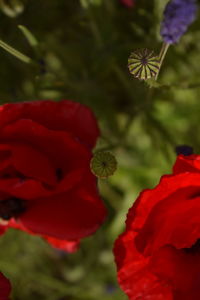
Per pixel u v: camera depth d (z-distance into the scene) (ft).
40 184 1.44
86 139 1.51
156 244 1.39
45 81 1.75
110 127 1.96
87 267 2.22
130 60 1.40
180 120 1.85
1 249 2.15
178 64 1.86
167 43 1.40
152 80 1.45
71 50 1.88
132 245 1.41
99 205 1.48
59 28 1.88
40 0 1.83
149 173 1.87
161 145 1.81
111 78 1.87
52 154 1.49
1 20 1.84
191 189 1.37
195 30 1.77
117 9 1.86
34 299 2.16
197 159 1.34
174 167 1.37
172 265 1.43
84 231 1.49
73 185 1.47
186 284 1.43
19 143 1.47
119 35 1.85
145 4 1.85
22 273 2.07
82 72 1.87
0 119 1.45
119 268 1.42
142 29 1.85
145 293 1.43
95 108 1.90
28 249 2.19
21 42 1.85
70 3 1.87
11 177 1.49
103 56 1.79
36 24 1.87
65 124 1.50
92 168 1.43
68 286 2.14
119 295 2.12
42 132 1.45
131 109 1.91
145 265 1.42
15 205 1.49
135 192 1.95
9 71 1.93
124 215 1.98
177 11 1.36
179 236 1.39
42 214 1.49
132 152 2.04
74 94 1.86
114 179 1.94
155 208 1.37
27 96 1.91
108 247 2.19
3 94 1.89
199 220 1.40
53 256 2.21
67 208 1.49
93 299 2.14
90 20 1.71
